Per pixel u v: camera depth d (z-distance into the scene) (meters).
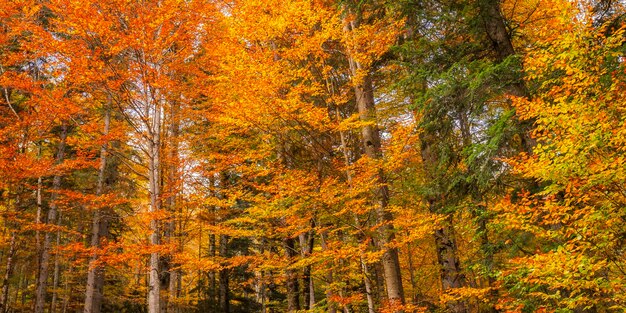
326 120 8.53
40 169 11.85
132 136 10.83
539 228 6.04
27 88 10.64
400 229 8.66
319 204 8.96
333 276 10.02
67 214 16.67
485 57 9.02
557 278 5.68
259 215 9.73
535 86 7.52
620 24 6.71
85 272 16.36
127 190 15.25
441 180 8.97
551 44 6.30
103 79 9.09
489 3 8.37
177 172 11.70
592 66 5.57
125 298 17.80
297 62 9.33
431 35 9.51
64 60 9.21
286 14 8.59
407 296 13.98
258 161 12.13
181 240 12.89
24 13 9.95
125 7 8.83
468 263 8.72
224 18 9.65
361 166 8.62
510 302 7.54
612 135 5.27
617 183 5.37
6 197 15.09
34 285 19.95
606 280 5.71
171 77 10.37
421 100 8.20
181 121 13.34
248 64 8.69
